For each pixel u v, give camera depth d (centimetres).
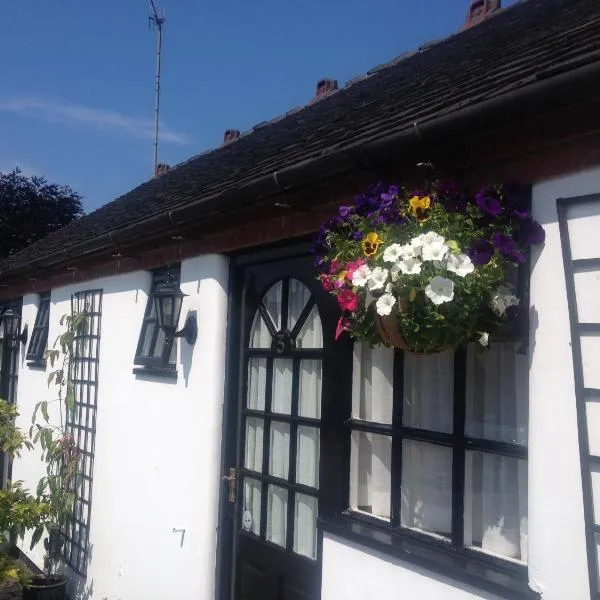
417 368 308
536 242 242
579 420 224
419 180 295
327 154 309
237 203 383
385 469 324
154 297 484
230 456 438
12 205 1925
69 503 583
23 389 788
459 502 279
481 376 280
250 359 438
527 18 504
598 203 229
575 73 214
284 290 407
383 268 245
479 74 332
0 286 893
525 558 259
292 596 378
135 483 519
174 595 456
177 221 443
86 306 635
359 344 342
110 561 541
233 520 434
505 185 253
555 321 237
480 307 238
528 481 244
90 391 614
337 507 336
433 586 275
